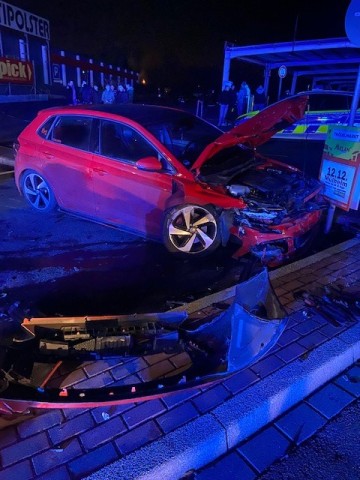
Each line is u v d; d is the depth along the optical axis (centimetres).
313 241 490
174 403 235
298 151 1017
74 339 272
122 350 269
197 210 425
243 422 223
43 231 520
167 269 426
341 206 463
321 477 202
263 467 209
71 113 492
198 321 311
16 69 1998
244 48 1398
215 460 215
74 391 231
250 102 1562
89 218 511
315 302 333
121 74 4222
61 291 379
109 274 413
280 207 406
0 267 423
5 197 653
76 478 193
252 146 527
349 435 226
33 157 521
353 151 434
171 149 457
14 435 216
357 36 407
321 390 262
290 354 275
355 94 446
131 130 453
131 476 193
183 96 4312
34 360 254
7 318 271
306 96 471
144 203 448
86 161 475
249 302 283
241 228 411
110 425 222
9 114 1584
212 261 442
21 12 2358
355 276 382
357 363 286
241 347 242
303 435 227
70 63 3047
